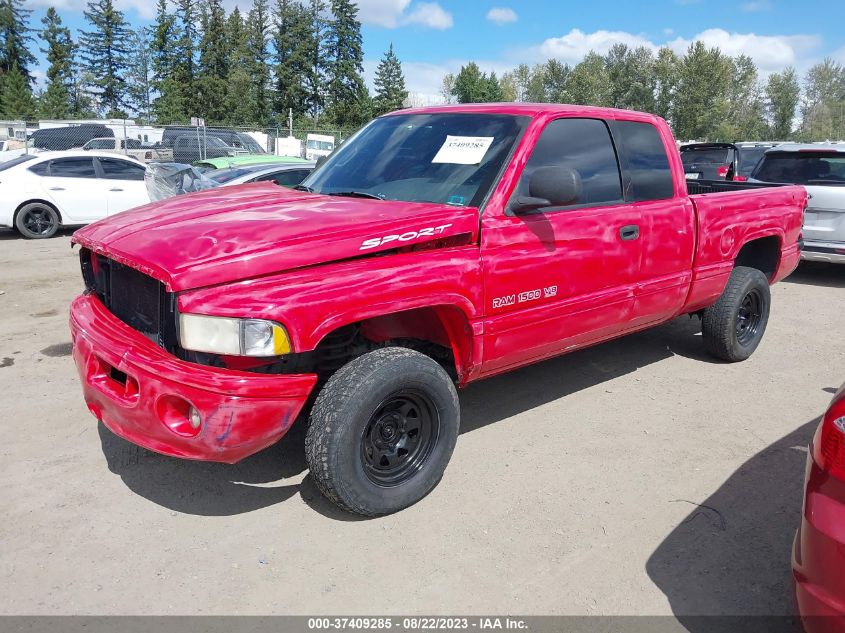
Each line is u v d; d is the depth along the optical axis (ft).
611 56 312.09
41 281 29.14
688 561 10.34
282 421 10.01
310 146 97.25
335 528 11.08
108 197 43.34
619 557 10.43
